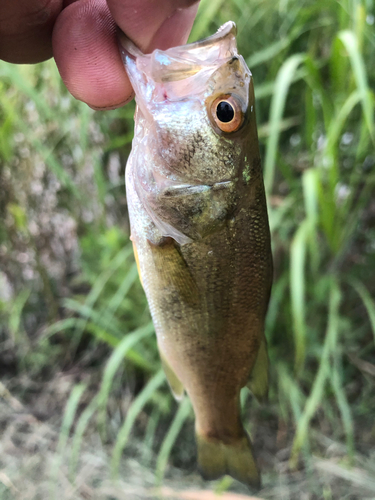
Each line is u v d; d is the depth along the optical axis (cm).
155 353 21
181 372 12
